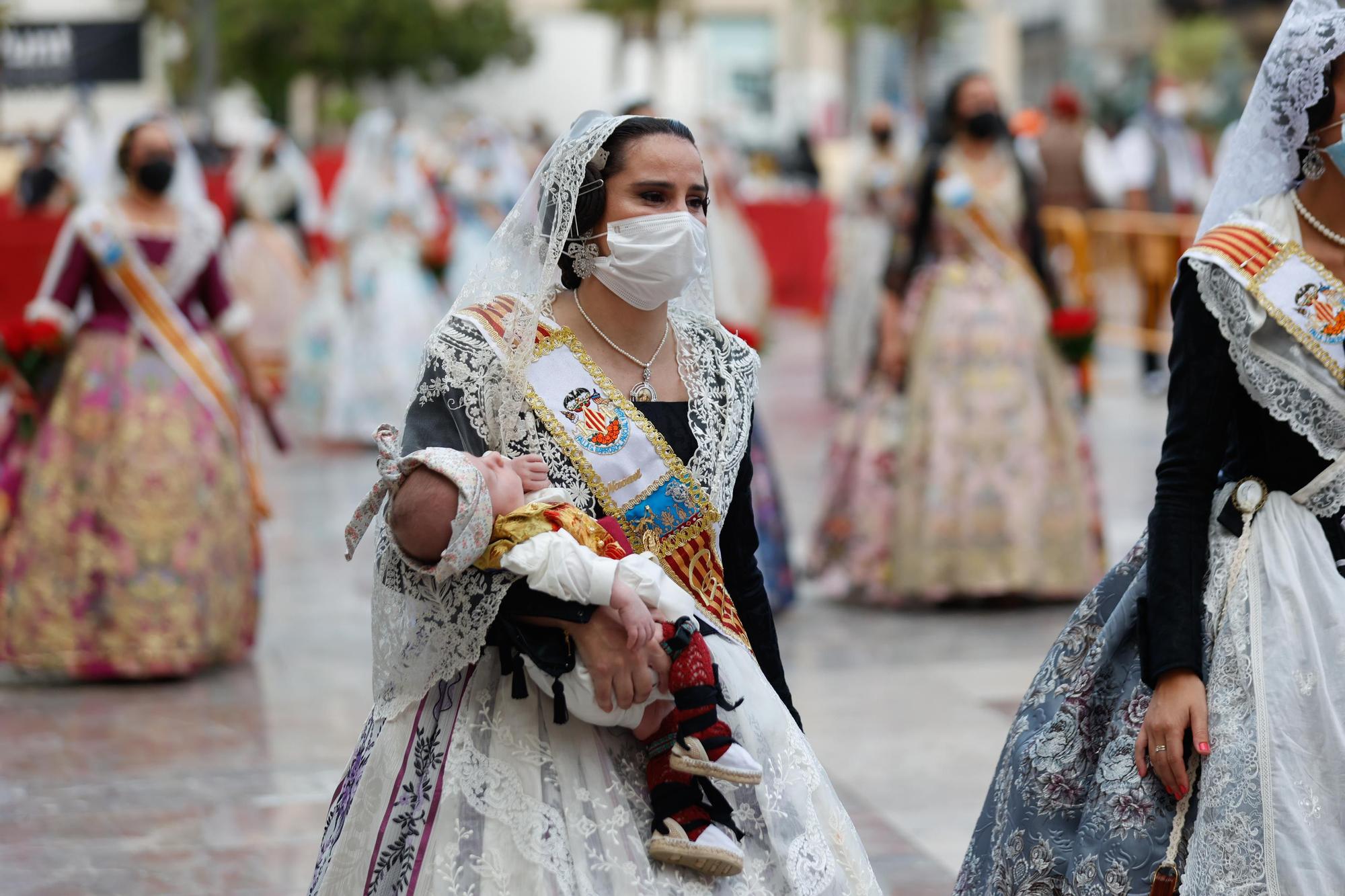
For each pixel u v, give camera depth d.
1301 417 2.73
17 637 6.13
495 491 2.47
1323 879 2.59
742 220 12.02
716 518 2.69
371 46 30.34
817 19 36.72
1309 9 2.79
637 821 2.53
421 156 12.90
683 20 33.81
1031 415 7.07
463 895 2.45
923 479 7.11
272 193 14.40
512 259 2.69
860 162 12.95
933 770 5.02
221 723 5.58
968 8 32.34
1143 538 2.97
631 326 2.71
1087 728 2.90
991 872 2.94
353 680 6.09
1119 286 14.02
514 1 33.31
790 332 18.38
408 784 2.57
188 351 6.24
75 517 6.13
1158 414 12.20
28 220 14.44
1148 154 16.05
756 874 2.56
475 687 2.57
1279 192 2.85
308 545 8.38
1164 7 39.75
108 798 4.83
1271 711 2.65
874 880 2.71
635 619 2.42
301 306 13.14
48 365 6.16
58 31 19.59
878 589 7.19
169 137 6.23
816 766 2.72
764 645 2.85
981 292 7.10
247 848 4.43
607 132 2.61
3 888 4.15
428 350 2.65
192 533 6.15
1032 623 6.89
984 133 7.07
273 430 6.58
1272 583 2.73
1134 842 2.75
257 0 29.86
